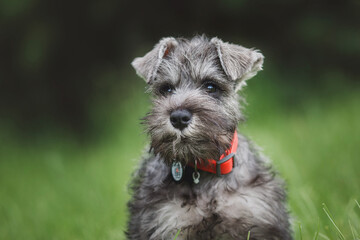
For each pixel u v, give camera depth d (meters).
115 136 9.21
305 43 9.76
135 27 10.80
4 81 11.48
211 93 3.67
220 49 3.67
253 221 3.46
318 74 9.57
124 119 9.12
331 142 6.16
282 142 6.49
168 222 3.45
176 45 3.94
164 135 3.32
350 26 9.44
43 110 11.52
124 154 7.77
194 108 3.33
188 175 3.53
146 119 3.51
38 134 11.09
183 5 10.59
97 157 8.71
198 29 10.43
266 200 3.55
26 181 8.13
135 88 9.49
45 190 7.28
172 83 3.73
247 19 10.21
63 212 5.92
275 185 3.75
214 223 3.42
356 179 4.80
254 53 3.80
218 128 3.38
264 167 3.86
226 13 10.20
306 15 9.61
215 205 3.47
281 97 9.15
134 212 3.88
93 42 11.06
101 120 10.26
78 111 11.23
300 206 4.29
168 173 3.60
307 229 3.96
